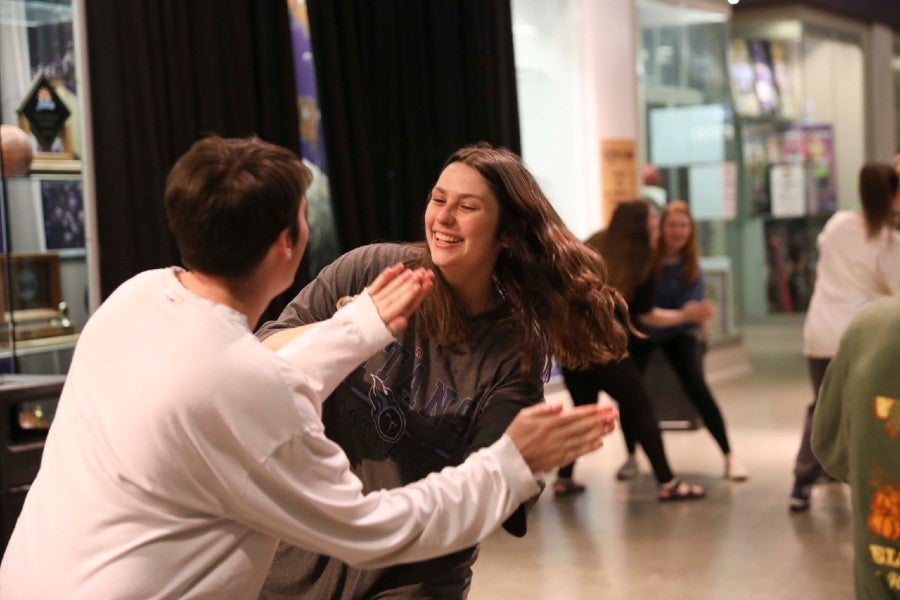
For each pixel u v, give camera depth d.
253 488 1.62
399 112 6.20
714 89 10.49
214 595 1.65
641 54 9.12
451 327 2.18
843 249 5.43
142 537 1.60
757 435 7.53
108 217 4.63
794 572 4.63
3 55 4.34
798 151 13.19
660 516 5.59
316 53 5.68
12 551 1.70
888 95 14.91
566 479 6.12
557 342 2.24
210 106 5.02
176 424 1.59
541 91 8.18
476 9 6.65
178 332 1.63
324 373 1.78
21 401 3.54
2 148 4.14
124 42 4.69
